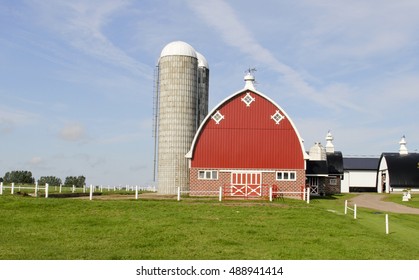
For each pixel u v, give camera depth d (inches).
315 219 1348.4
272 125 2212.1
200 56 2940.5
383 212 1727.4
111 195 2353.6
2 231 1131.9
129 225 1212.5
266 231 1141.1
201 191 2114.9
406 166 3580.2
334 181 3408.0
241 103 2234.3
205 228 1170.0
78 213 1396.4
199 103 2866.6
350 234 1120.2
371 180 4308.6
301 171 2175.2
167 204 1615.4
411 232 1211.2
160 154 2546.8
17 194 1971.0
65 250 929.5
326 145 3673.7
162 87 2564.0
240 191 2178.9
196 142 2217.0
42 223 1240.8
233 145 2208.4
